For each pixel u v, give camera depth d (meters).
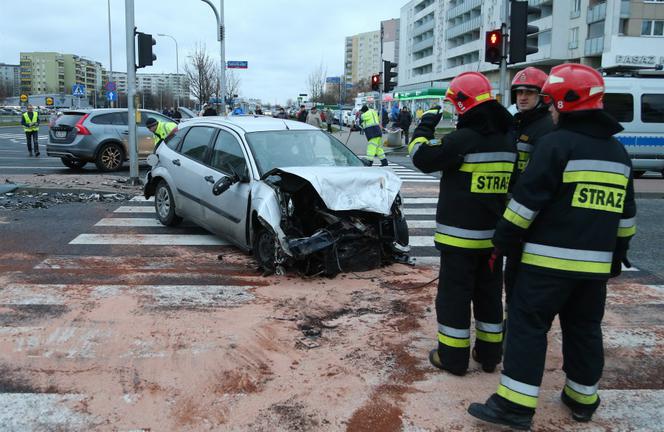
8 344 4.47
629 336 4.88
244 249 6.77
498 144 3.80
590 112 3.12
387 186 6.27
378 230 6.41
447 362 4.04
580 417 3.51
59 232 8.34
